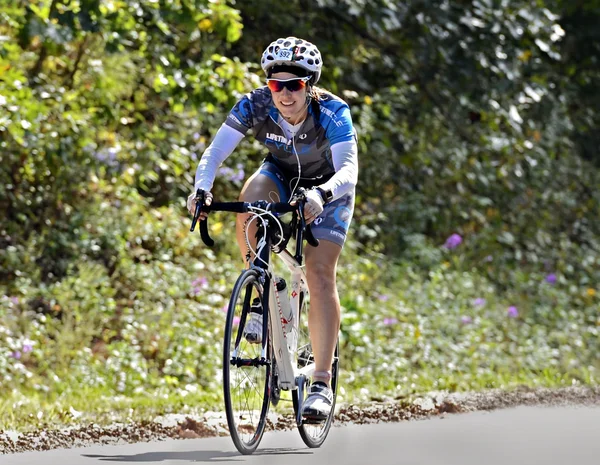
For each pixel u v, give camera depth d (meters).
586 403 20.88
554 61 43.59
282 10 33.62
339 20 34.91
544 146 41.12
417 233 34.69
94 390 21.08
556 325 31.83
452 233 36.38
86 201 26.56
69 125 25.69
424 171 36.56
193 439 15.78
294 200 13.30
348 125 14.37
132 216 27.17
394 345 26.14
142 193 29.55
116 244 26.22
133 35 25.14
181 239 27.61
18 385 20.81
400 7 33.97
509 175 38.94
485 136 38.25
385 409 18.56
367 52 36.47
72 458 13.82
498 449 15.02
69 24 23.56
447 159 36.84
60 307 23.92
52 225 25.86
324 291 14.21
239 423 13.73
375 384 23.83
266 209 13.42
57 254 25.58
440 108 37.72
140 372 22.22
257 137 14.81
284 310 14.41
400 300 28.94
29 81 26.72
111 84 27.39
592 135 46.16
